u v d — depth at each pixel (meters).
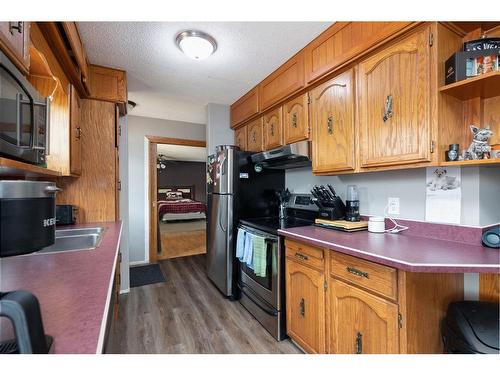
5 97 0.81
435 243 1.41
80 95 2.12
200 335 1.99
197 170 9.73
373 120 1.56
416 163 1.36
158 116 3.94
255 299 2.25
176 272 3.48
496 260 1.07
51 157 1.64
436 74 1.27
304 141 2.08
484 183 1.38
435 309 1.25
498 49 1.17
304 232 1.79
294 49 2.04
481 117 1.35
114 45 1.91
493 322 1.08
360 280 1.33
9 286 0.75
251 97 2.81
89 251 1.15
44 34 1.28
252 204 2.77
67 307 0.62
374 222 1.73
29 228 0.62
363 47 1.55
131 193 3.89
